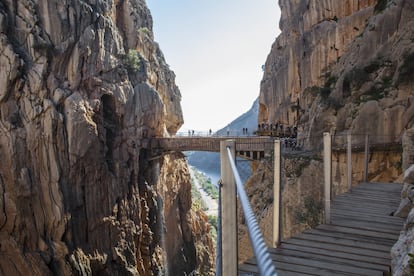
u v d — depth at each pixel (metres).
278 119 45.78
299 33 42.50
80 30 34.81
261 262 1.14
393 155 18.30
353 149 19.27
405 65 21.55
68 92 32.72
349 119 23.23
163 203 48.38
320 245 6.52
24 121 28.83
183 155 57.12
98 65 36.97
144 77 46.06
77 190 32.09
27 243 27.67
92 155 33.41
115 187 36.66
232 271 3.62
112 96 38.97
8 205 26.83
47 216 29.27
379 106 21.28
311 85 38.22
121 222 36.97
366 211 8.89
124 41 47.47
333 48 35.88
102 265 32.81
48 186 29.55
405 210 8.23
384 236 6.97
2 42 28.11
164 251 45.53
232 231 3.67
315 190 17.77
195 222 59.22
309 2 40.38
